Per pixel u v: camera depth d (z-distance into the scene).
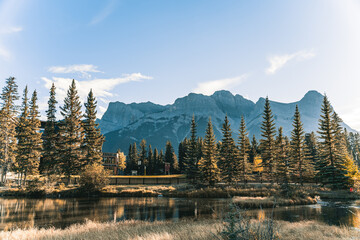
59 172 47.31
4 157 49.41
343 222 19.44
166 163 101.88
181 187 49.22
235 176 55.44
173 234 10.74
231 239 6.66
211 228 11.35
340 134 67.88
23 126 51.09
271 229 6.80
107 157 82.69
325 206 29.73
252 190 43.88
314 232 12.86
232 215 7.05
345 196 41.62
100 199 34.44
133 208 26.41
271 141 57.38
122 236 11.18
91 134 52.97
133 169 108.31
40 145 49.72
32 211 23.92
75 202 31.00
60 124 50.53
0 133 49.25
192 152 64.19
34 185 36.66
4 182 47.50
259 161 77.06
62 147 47.91
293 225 15.65
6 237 11.83
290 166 58.03
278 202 30.52
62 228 16.44
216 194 39.19
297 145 59.41
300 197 35.53
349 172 55.06
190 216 21.61
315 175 54.19
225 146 57.41
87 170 39.19
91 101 55.22
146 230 13.43
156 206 27.97
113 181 49.19
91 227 15.03
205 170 53.53
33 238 11.57
